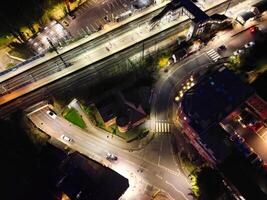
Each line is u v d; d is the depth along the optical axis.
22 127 105.19
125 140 101.38
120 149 100.25
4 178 96.62
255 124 91.94
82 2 130.62
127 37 122.06
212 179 90.00
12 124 106.06
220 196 88.44
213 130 91.62
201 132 90.25
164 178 94.88
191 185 93.38
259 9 122.50
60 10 128.88
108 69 115.81
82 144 101.75
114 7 129.50
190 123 91.69
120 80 111.88
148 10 127.56
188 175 94.69
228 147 89.88
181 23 123.12
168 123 103.12
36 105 110.81
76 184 91.12
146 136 101.44
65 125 105.56
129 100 103.12
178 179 94.44
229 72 97.62
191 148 98.62
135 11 126.88
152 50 117.88
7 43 124.38
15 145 101.19
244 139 91.00
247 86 94.62
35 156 99.12
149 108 105.88
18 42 124.44
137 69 113.62
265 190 83.94
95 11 129.00
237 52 113.12
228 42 117.50
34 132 104.12
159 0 128.00
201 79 102.44
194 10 113.12
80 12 129.00
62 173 94.25
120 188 89.88
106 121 100.94
